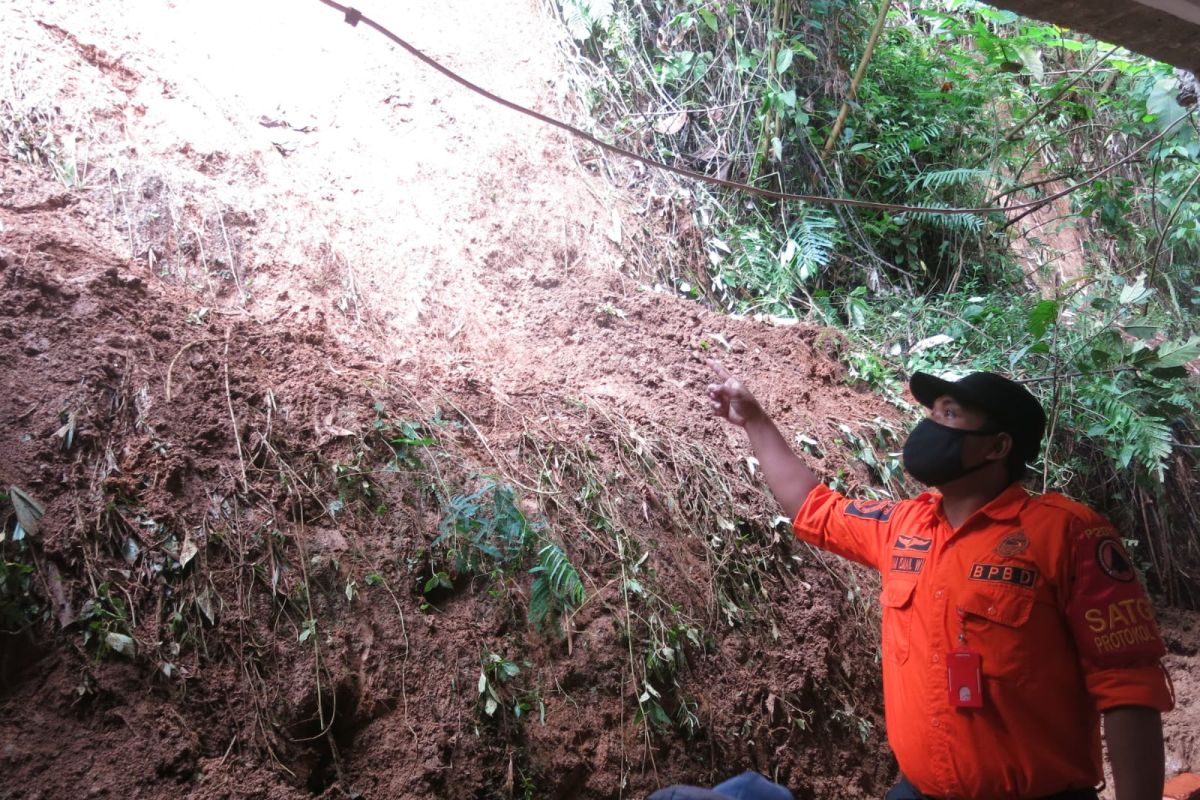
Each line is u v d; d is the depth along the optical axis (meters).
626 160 6.07
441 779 2.99
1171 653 5.66
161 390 3.24
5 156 3.73
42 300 3.22
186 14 5.01
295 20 5.45
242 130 4.61
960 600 2.39
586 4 6.36
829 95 7.11
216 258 3.96
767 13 6.78
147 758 2.65
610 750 3.31
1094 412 5.92
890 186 7.21
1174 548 6.23
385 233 4.67
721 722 3.59
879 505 2.85
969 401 2.51
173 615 2.87
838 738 3.96
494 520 3.44
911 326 6.39
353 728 3.03
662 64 6.62
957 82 7.79
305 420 3.45
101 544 2.87
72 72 4.17
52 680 2.65
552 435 3.96
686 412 4.55
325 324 3.96
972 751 2.35
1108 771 4.60
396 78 5.48
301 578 3.10
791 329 5.59
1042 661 2.32
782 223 6.50
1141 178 8.95
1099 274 8.22
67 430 2.97
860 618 4.30
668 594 3.72
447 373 4.07
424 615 3.23
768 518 4.26
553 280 5.06
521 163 5.48
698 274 5.88
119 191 3.90
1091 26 3.91
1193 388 6.94
